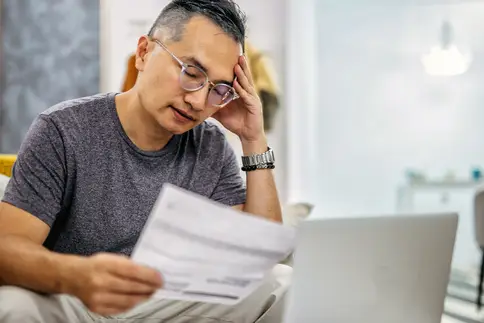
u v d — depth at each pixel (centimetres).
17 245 116
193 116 133
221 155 159
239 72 142
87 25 430
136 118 141
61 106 142
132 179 142
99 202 139
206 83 132
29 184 130
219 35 133
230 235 102
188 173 152
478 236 372
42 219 130
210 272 105
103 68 429
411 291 120
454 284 463
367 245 116
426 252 119
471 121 532
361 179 538
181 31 132
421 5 529
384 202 536
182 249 101
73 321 122
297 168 482
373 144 538
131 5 434
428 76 533
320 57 533
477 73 530
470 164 533
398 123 536
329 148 537
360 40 533
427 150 535
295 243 109
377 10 532
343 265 116
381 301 119
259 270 110
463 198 525
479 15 526
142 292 102
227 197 158
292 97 475
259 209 155
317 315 118
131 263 101
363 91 535
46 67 431
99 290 101
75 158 137
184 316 137
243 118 157
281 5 471
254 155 157
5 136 435
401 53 533
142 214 142
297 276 116
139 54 141
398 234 117
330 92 534
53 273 107
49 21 430
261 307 138
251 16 470
